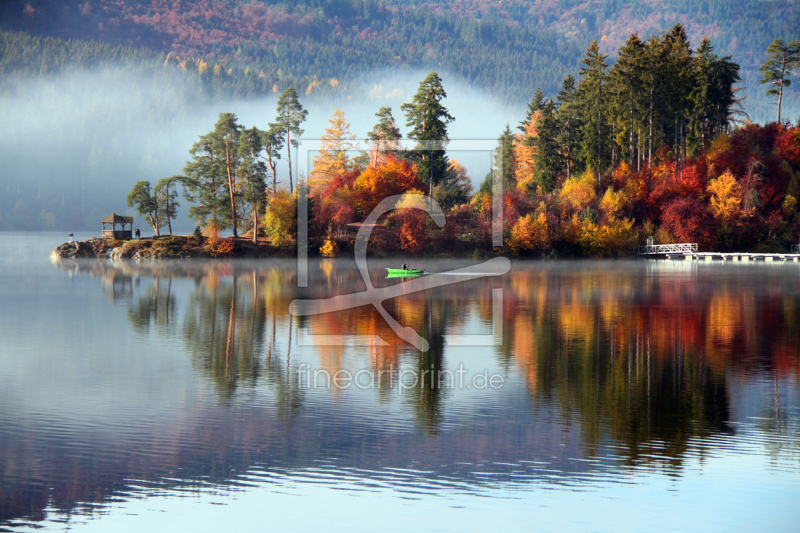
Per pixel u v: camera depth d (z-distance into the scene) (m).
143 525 21.67
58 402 33.91
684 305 70.19
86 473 25.20
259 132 143.50
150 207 147.50
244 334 53.41
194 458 26.64
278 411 32.41
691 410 32.34
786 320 59.72
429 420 31.05
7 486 24.12
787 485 23.98
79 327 56.47
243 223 150.88
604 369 40.81
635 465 25.80
